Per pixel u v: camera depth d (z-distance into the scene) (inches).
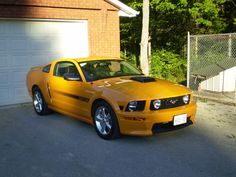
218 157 215.6
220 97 406.3
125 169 199.0
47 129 291.1
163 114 234.8
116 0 459.2
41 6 407.5
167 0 643.5
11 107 390.3
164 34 761.6
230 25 751.1
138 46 768.3
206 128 282.5
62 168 203.8
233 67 430.6
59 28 428.1
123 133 239.0
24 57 406.9
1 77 394.9
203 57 481.4
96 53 458.0
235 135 262.5
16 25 397.4
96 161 212.8
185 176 187.3
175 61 649.0
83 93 271.9
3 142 258.8
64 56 435.8
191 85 459.2
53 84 313.0
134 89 244.8
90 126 296.4
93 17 450.0
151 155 220.8
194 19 712.4
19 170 203.0
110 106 244.4
